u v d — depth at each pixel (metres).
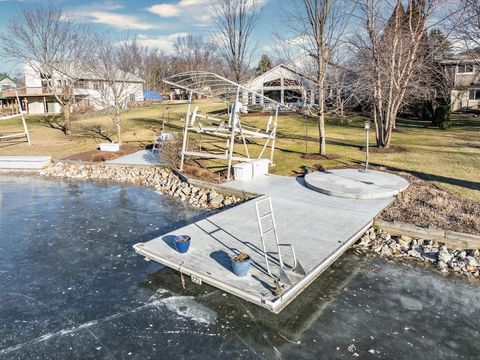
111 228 9.06
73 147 19.00
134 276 6.68
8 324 5.36
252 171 11.66
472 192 9.45
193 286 6.26
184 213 9.94
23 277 6.75
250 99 31.00
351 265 6.88
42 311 5.67
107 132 23.25
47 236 8.66
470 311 5.47
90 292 6.18
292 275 5.52
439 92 21.75
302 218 8.02
